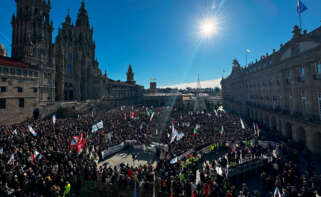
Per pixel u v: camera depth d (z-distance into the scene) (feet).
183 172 73.72
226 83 355.56
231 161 83.61
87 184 66.03
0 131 103.45
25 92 169.17
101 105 269.23
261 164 84.74
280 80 139.33
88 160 78.48
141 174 70.18
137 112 226.79
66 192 55.26
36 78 181.37
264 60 183.01
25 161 66.64
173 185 61.11
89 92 298.97
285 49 132.57
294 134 112.57
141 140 119.03
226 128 137.49
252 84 212.64
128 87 415.64
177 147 95.66
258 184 77.00
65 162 70.18
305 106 111.96
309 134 96.68
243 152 91.76
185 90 596.70
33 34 213.05
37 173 58.54
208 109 326.24
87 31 308.40
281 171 70.59
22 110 165.58
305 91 110.93
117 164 93.40
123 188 64.34
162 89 614.34
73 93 269.03
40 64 189.67
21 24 212.43
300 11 101.55
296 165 77.20
